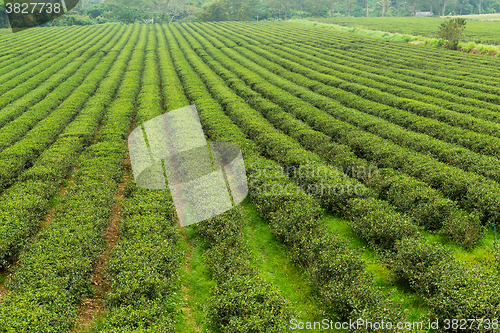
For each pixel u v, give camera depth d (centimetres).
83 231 1343
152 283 1116
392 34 7750
